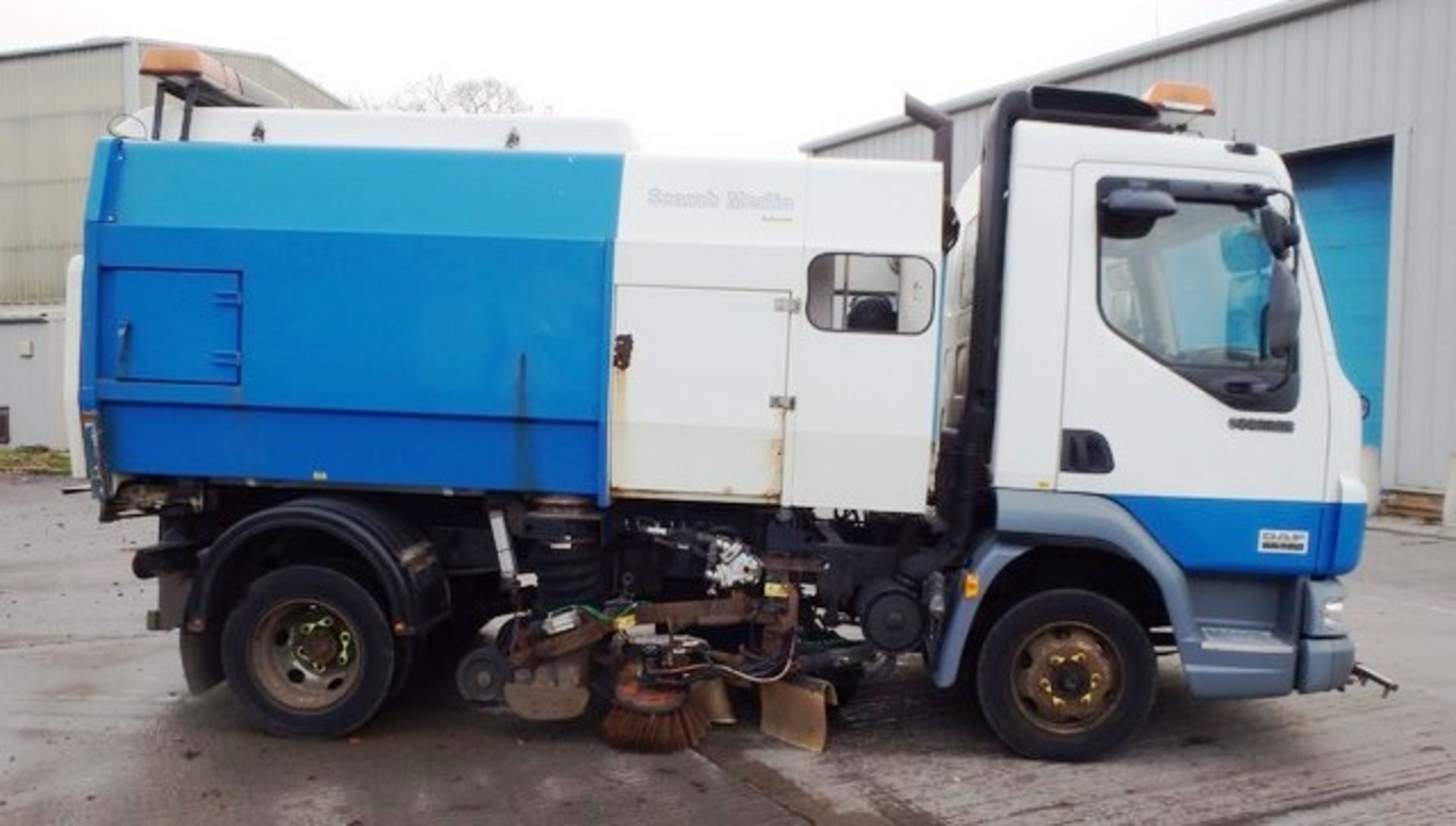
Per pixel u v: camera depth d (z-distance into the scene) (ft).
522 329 15.78
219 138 17.04
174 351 16.07
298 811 14.01
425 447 16.10
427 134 16.88
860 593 16.40
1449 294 40.57
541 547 16.81
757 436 15.70
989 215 15.88
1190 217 15.65
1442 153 40.45
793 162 15.94
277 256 15.88
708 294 15.65
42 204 74.90
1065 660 15.88
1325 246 45.85
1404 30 41.22
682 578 17.43
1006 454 15.61
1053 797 14.74
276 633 16.61
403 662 16.53
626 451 15.85
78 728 17.10
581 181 16.01
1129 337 15.57
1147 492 15.56
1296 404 15.49
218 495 17.11
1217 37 47.26
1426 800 14.73
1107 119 16.12
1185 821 13.98
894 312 15.85
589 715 17.94
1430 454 41.45
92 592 28.12
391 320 15.85
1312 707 18.89
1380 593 29.25
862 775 15.47
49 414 67.51
